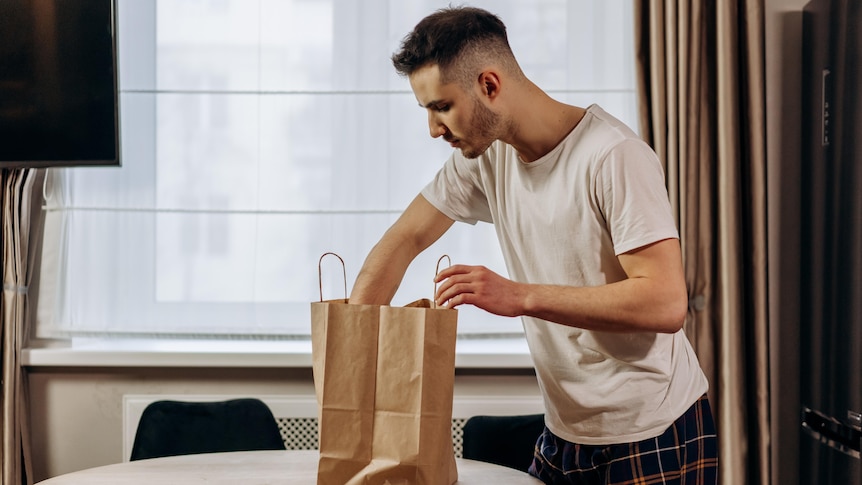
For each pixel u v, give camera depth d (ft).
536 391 8.45
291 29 8.63
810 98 7.82
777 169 8.38
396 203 8.61
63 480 5.17
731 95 7.88
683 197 7.89
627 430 5.18
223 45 8.63
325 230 8.63
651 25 7.99
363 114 8.61
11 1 8.10
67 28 8.13
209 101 8.63
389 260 5.65
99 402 8.54
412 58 4.75
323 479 4.63
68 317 8.61
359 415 4.59
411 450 4.48
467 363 8.13
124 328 8.63
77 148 8.20
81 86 8.16
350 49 8.61
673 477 5.16
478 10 4.95
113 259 8.62
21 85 8.16
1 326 8.23
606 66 8.57
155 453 7.20
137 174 8.63
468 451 7.14
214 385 8.48
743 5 7.98
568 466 5.46
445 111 4.83
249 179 8.63
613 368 5.22
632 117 8.54
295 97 8.63
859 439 6.47
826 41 7.33
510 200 5.41
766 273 7.91
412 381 4.50
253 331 8.65
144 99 8.62
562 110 5.14
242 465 5.52
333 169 8.63
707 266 7.98
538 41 8.57
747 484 8.04
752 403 8.01
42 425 8.54
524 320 5.65
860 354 6.40
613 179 4.78
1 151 8.18
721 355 7.92
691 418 5.38
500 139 5.06
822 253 7.35
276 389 8.48
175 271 8.65
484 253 8.55
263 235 8.64
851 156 6.63
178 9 8.62
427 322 4.46
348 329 4.60
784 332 8.41
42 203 8.56
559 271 5.26
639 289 4.62
